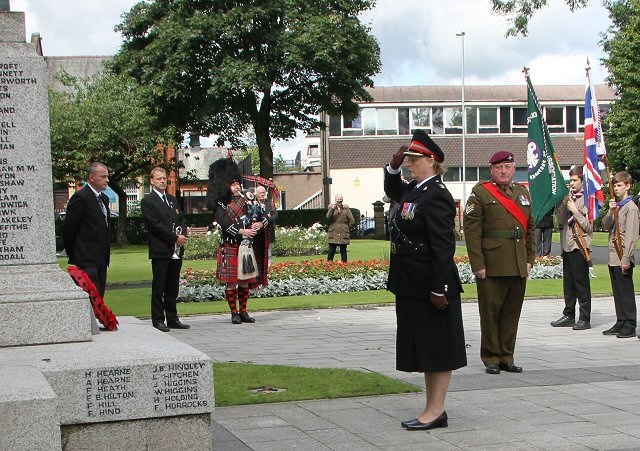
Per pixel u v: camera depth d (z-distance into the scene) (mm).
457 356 6062
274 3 36375
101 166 9242
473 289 16656
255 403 6746
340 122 54438
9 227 5801
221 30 36219
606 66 42656
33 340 5547
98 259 9203
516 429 5949
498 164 8500
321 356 9195
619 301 10742
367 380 7531
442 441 5652
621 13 41344
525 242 8500
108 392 4984
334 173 54500
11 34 5910
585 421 6164
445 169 6402
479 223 8344
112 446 5008
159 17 39531
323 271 17172
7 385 4414
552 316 12914
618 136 40906
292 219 42875
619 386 7426
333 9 38312
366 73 39469
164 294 11805
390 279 6355
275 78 38344
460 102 55344
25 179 5848
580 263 11461
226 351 9625
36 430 4211
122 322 6836
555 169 13391
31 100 5863
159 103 38438
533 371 8242
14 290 5629
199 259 27422
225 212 12188
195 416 5145
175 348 5387
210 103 37156
